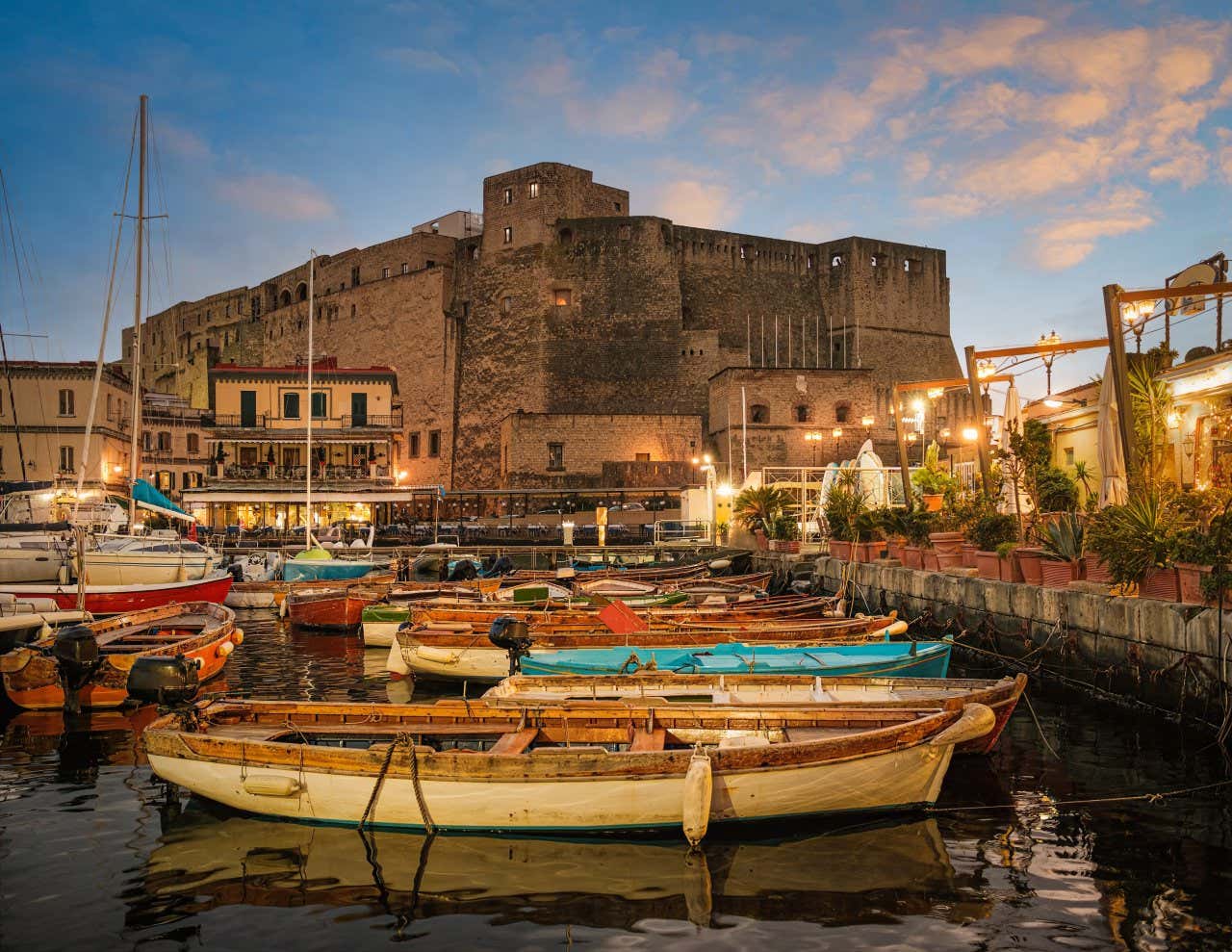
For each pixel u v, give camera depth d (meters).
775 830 9.58
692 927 7.58
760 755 9.21
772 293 90.81
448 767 9.34
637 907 7.95
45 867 8.97
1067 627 15.48
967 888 8.22
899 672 14.18
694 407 82.00
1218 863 8.65
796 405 67.56
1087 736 12.84
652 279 83.69
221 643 18.19
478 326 85.00
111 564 27.11
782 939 7.36
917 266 93.88
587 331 82.88
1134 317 20.98
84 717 15.20
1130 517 14.22
